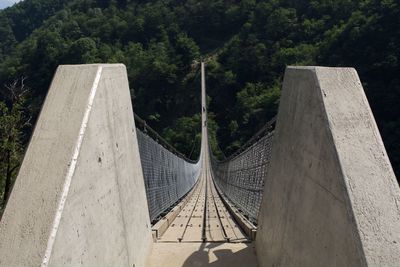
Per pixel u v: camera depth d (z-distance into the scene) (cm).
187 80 8412
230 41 8944
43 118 249
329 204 226
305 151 278
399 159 3105
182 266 429
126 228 329
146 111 8062
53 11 10962
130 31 9369
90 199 248
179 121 7362
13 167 1351
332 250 218
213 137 6500
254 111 5956
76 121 246
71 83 271
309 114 275
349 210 202
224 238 562
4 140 1357
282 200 335
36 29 9519
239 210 905
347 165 217
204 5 10406
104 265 265
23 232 196
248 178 788
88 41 6694
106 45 7994
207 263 435
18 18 10631
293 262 286
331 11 6875
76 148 231
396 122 3384
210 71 8100
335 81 261
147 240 431
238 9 10231
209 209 1118
